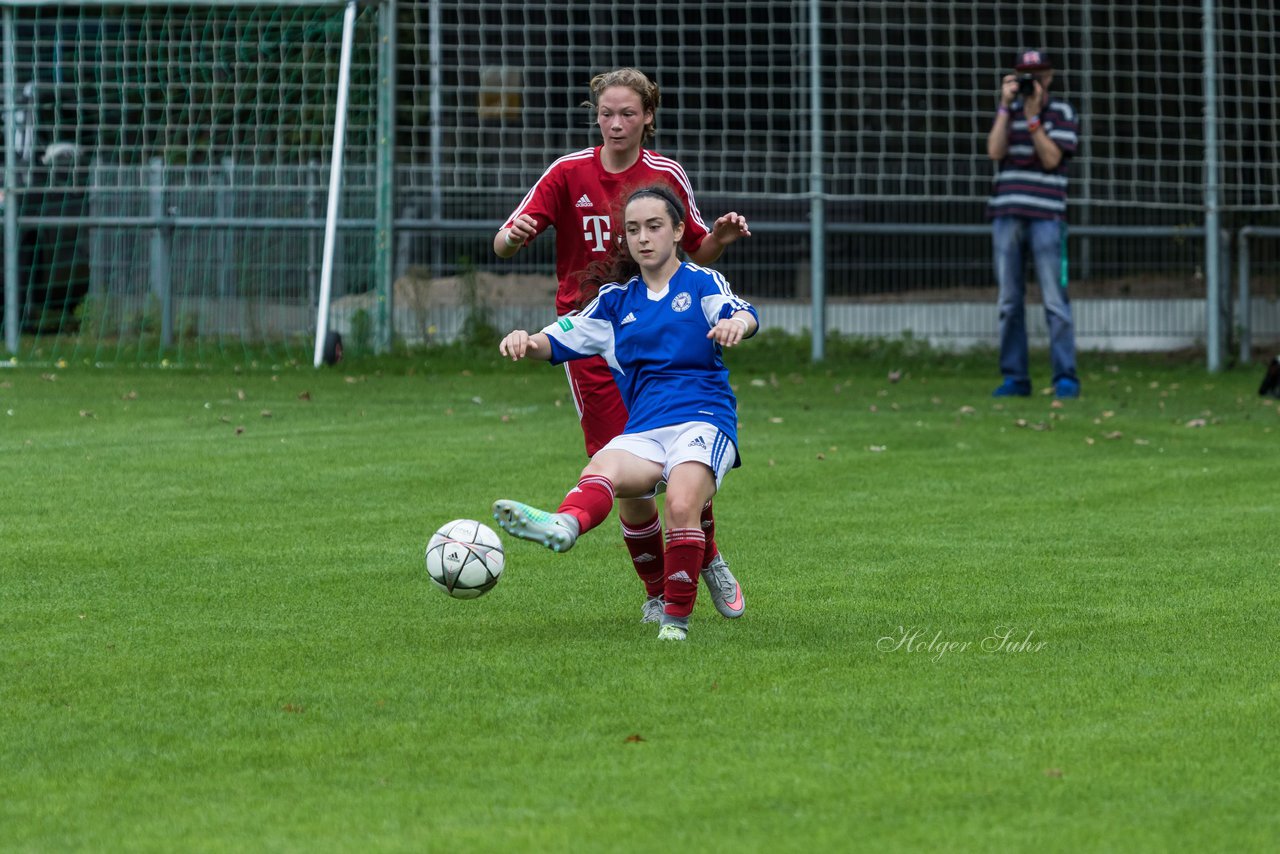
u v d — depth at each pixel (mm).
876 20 58688
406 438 34469
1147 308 57812
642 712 13789
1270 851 10469
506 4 57000
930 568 21234
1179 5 57625
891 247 56594
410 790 11727
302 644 16641
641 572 18234
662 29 57156
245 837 10766
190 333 54312
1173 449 33938
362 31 55625
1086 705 14000
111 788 11859
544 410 40125
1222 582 20203
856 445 34094
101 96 53781
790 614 18250
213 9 54250
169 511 25438
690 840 10633
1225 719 13539
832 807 11273
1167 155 59562
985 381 49625
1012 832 10781
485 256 55469
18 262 53531
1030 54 44469
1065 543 23203
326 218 52688
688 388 17406
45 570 20781
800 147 55688
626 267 17781
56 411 39031
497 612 18453
